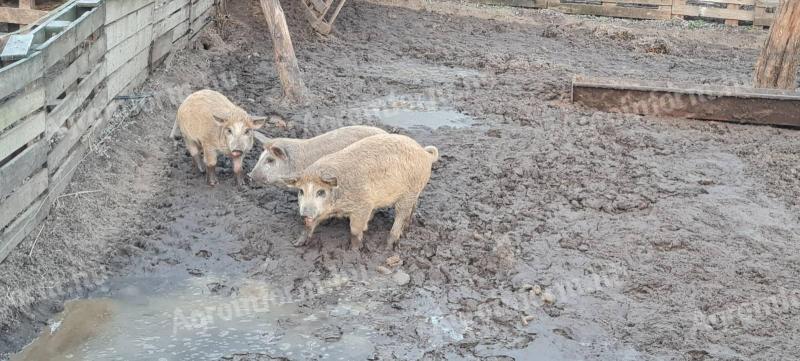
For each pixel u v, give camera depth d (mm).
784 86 12055
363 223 7230
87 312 6406
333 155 7090
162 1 10945
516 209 8336
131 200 8109
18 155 6531
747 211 8516
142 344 6035
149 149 9219
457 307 6645
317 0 14875
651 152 10109
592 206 8445
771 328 6445
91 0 8578
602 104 11633
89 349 5945
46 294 6512
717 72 14281
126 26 9578
